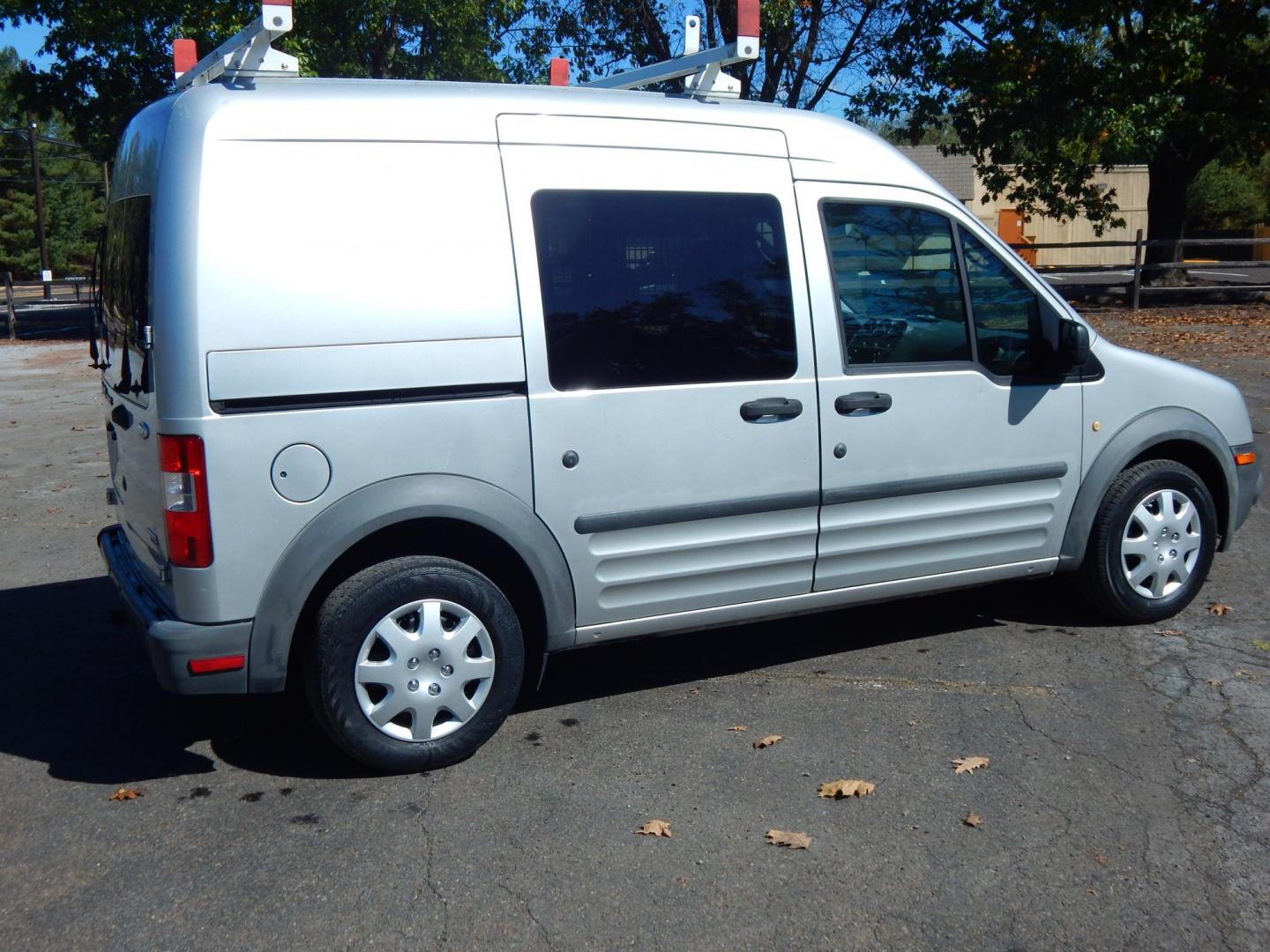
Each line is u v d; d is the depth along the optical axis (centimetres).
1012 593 606
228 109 378
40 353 2014
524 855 355
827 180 468
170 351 368
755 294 450
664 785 400
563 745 434
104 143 2417
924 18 2044
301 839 368
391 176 394
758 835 365
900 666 507
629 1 2044
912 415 480
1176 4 1962
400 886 339
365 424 389
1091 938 310
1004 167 2780
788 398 455
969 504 500
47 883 345
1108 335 1739
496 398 407
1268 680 480
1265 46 2141
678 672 508
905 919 320
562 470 420
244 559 379
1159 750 418
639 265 430
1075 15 1970
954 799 386
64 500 855
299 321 379
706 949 307
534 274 412
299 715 469
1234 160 2420
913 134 2178
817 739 434
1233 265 2081
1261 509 771
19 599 624
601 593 437
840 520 473
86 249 6712
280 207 379
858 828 369
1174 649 518
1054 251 4522
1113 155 2081
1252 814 371
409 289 394
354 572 408
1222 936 310
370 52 2189
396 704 403
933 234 488
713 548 452
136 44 2194
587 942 311
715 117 450
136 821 382
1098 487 525
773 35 1936
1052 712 453
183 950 310
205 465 370
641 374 431
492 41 2245
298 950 309
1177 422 538
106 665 529
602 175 425
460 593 405
